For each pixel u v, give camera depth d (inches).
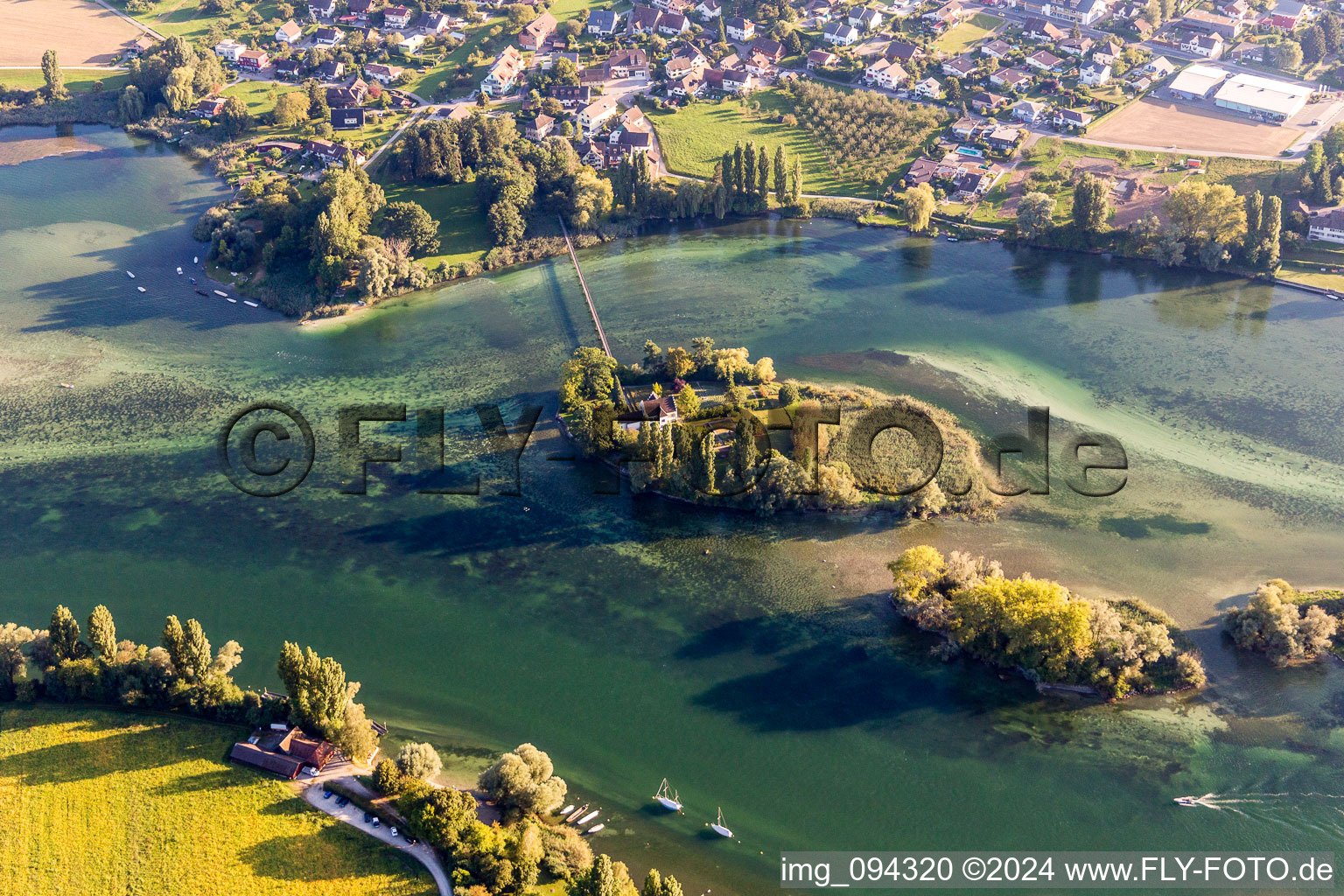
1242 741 7076.8
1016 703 7391.7
